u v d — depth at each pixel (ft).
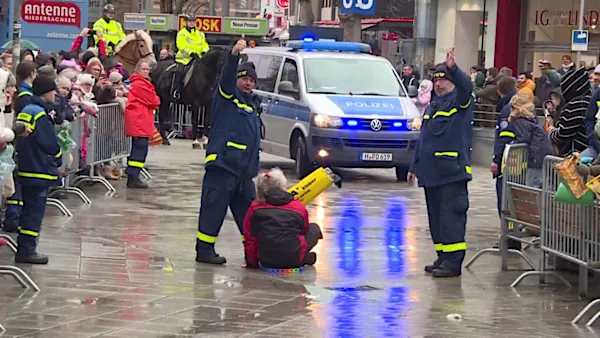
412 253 52.47
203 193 47.57
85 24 112.16
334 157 82.64
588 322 38.14
